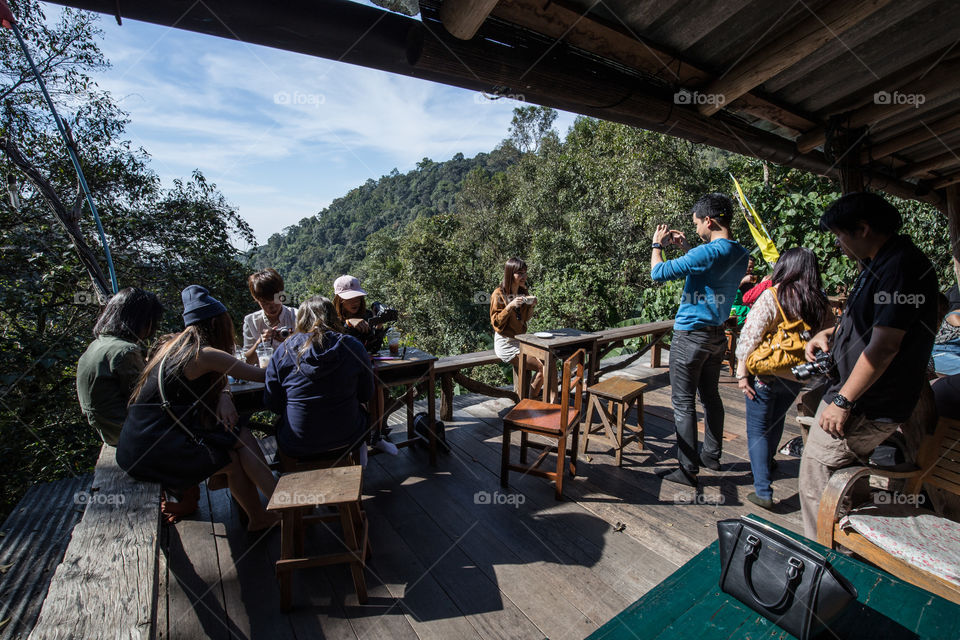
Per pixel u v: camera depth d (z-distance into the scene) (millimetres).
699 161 14133
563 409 2701
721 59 2527
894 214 1640
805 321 2402
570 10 1963
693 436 2875
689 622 1262
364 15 1596
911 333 1597
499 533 2475
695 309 2748
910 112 3355
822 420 1765
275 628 1868
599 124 15797
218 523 2592
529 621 1880
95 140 6227
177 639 1815
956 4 2115
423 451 3512
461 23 1663
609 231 16219
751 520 1377
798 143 3660
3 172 5234
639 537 2422
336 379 2236
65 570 1431
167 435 2002
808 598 1164
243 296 7574
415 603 1986
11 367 4750
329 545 2379
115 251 6406
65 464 4973
